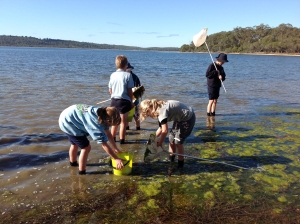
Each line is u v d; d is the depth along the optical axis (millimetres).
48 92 10539
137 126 6504
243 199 3592
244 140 5914
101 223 3037
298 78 20094
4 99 8930
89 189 3770
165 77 18281
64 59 40719
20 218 3092
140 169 4477
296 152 5250
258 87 14438
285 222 3117
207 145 5594
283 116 8109
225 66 33281
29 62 29250
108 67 26125
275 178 4195
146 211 3285
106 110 3822
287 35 112188
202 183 4027
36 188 3746
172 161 4801
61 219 3090
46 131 5977
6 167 4312
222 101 10250
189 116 4297
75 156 4422
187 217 3178
